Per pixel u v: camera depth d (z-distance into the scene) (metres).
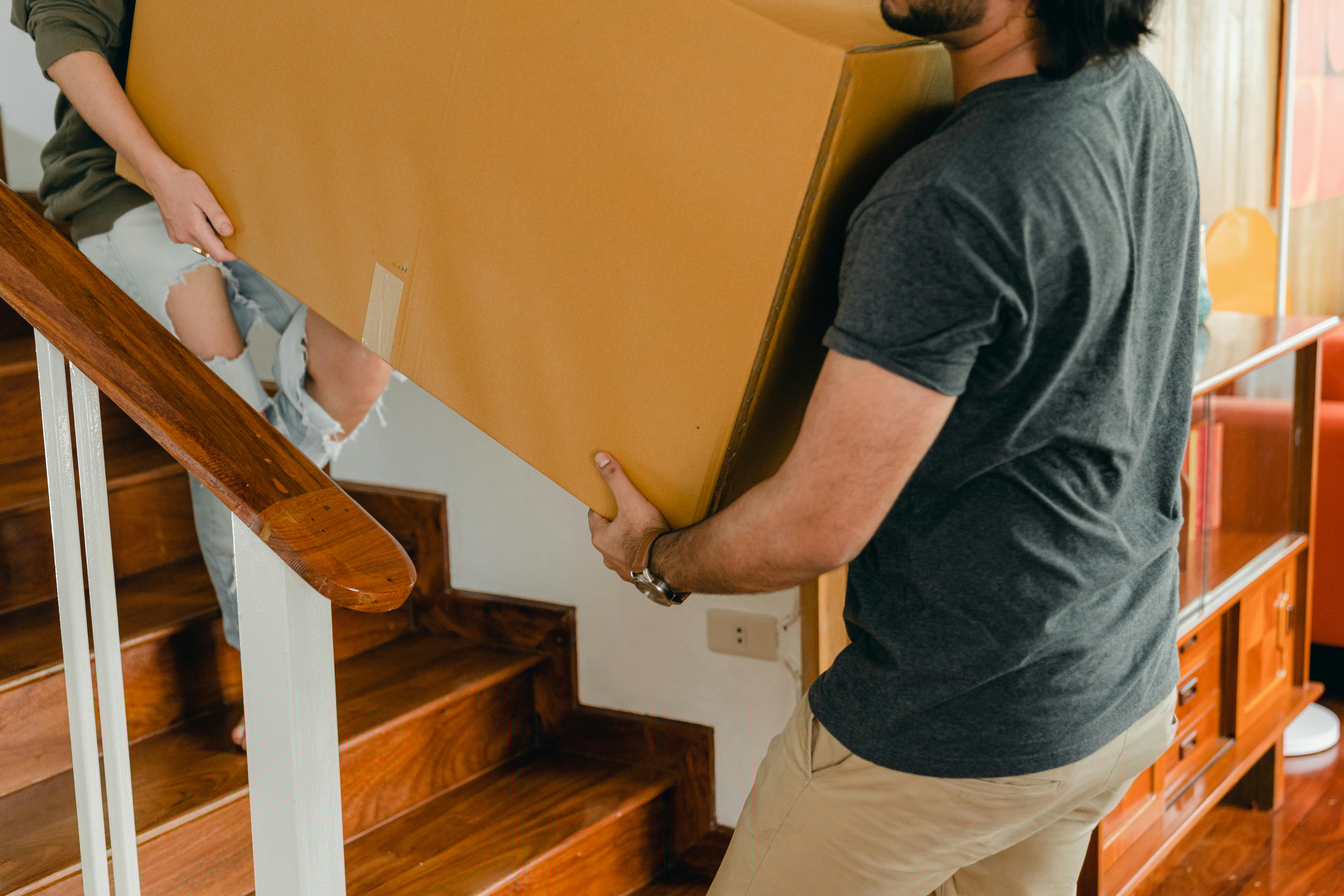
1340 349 3.22
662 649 2.11
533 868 1.81
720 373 1.04
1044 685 1.04
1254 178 3.54
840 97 0.93
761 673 2.02
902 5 0.94
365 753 1.87
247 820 1.69
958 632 1.03
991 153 0.89
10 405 2.10
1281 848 2.39
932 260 0.88
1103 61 0.93
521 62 1.08
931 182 0.89
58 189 1.70
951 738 1.05
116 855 1.12
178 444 0.95
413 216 1.19
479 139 1.12
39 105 2.67
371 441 2.34
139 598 1.97
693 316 1.04
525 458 1.17
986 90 0.94
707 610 2.05
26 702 1.67
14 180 2.64
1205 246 2.98
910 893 1.20
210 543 1.77
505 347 1.15
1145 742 1.15
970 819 1.09
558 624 2.19
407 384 2.27
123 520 2.05
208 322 1.68
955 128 0.92
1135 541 1.09
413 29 1.14
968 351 0.90
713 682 2.07
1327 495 2.97
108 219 1.64
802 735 1.18
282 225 1.32
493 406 1.18
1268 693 2.55
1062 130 0.90
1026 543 1.01
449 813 1.97
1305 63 3.70
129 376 1.00
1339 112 3.98
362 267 1.25
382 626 2.28
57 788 1.69
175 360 1.05
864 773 1.11
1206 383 1.98
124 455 2.18
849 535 0.95
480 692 2.10
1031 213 0.88
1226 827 2.49
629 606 2.12
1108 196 0.93
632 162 1.03
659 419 1.08
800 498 0.95
